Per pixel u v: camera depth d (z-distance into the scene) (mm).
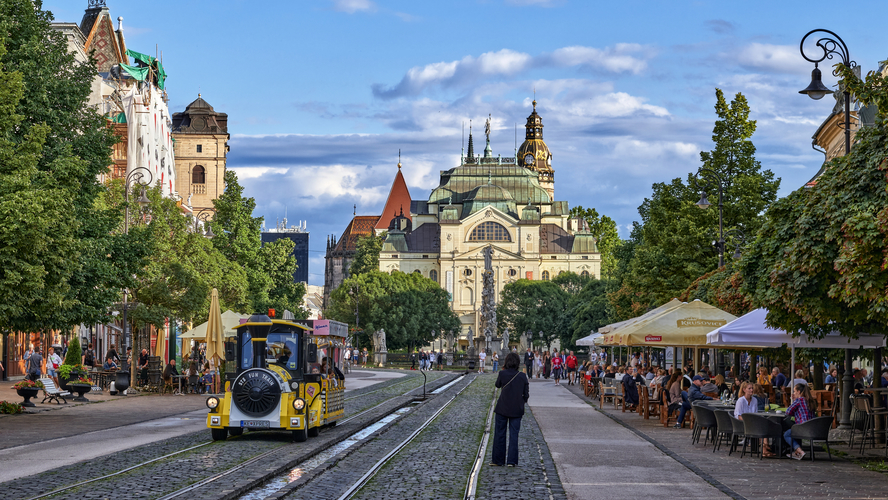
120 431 24234
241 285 64500
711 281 38781
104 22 91625
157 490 13750
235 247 79562
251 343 22141
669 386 30141
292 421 21281
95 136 30844
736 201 47469
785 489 14766
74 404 34938
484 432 24906
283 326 22188
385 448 20688
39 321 27406
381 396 44000
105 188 31672
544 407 37469
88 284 29578
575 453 19938
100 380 45750
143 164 86000
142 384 46000
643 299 51688
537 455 19391
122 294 43688
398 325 141750
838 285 16172
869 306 16281
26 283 24047
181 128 131125
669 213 49500
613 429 26766
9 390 41344
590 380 46750
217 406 21406
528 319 158375
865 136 17844
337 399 25969
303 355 22219
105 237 30875
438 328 148750
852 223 15336
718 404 24531
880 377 25312
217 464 16906
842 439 23281
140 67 100875
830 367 38406
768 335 22594
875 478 16219
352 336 132250
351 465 17516
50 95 29531
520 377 17609
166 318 48531
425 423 28094
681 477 16016
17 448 19969
